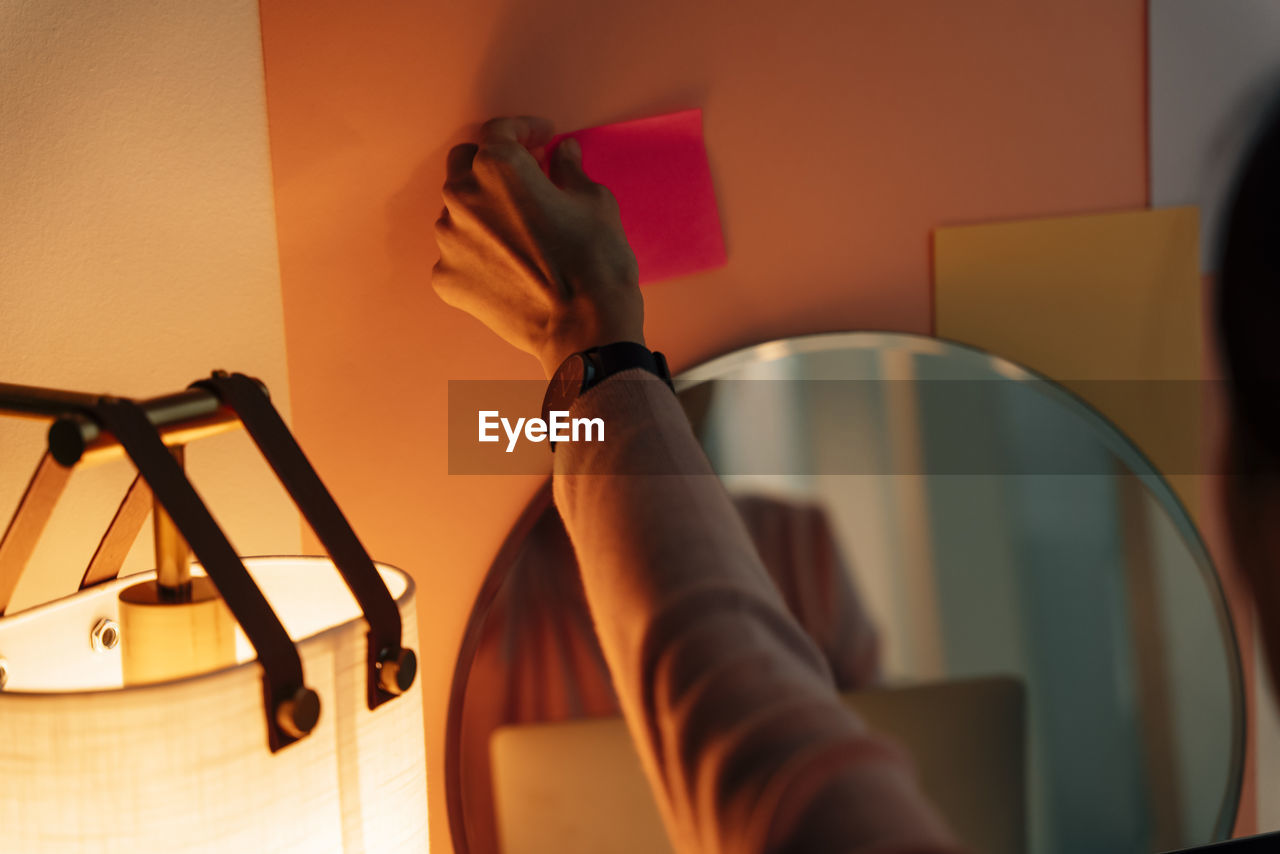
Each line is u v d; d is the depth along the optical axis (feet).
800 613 2.16
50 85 1.45
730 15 2.00
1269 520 1.36
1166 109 2.29
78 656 1.25
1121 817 2.45
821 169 2.10
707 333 2.08
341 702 1.14
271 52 1.77
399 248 1.89
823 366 2.10
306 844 1.10
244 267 1.78
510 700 1.96
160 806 0.99
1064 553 2.32
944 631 2.26
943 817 2.32
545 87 1.91
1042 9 2.20
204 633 1.14
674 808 1.09
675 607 1.10
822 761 0.92
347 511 1.95
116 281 1.57
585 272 1.54
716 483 1.28
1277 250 1.21
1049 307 2.27
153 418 1.05
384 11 1.81
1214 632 2.45
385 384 1.93
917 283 2.21
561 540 1.96
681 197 1.99
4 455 1.38
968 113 2.18
